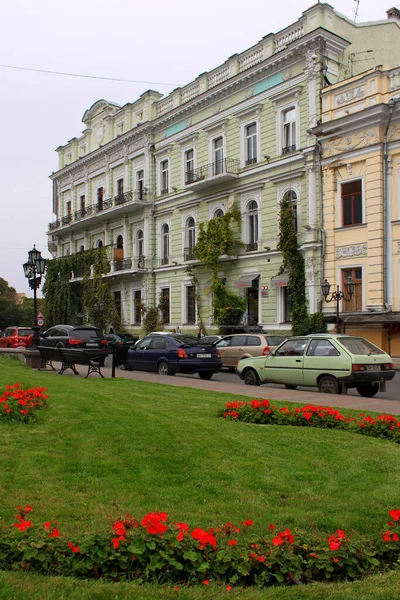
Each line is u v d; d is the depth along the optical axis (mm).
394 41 31266
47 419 8391
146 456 6625
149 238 39531
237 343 21812
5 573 3816
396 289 24562
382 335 24734
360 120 25125
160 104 39000
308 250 27500
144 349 20328
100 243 46750
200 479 6020
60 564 4020
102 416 8492
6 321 75688
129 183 41719
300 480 6074
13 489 5602
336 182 26656
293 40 28125
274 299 29594
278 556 4082
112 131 44281
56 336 20609
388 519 5055
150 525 4188
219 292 31656
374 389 14211
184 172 36500
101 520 4898
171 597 3605
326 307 26734
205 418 8930
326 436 7914
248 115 31406
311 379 14039
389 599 3617
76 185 49844
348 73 28500
